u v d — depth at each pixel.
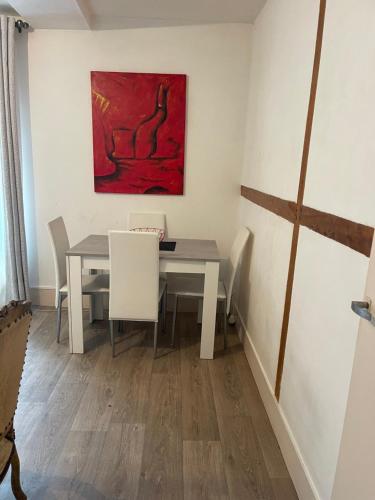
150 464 1.74
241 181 3.32
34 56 3.08
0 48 2.94
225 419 2.08
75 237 3.44
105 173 3.27
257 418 2.10
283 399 1.88
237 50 3.09
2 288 3.39
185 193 3.35
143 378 2.44
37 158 3.28
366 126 1.15
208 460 1.78
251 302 2.73
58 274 2.81
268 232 2.32
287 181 1.96
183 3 2.69
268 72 2.48
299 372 1.67
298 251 1.73
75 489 1.60
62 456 1.77
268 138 2.41
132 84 3.10
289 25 2.02
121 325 3.10
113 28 3.03
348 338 1.22
